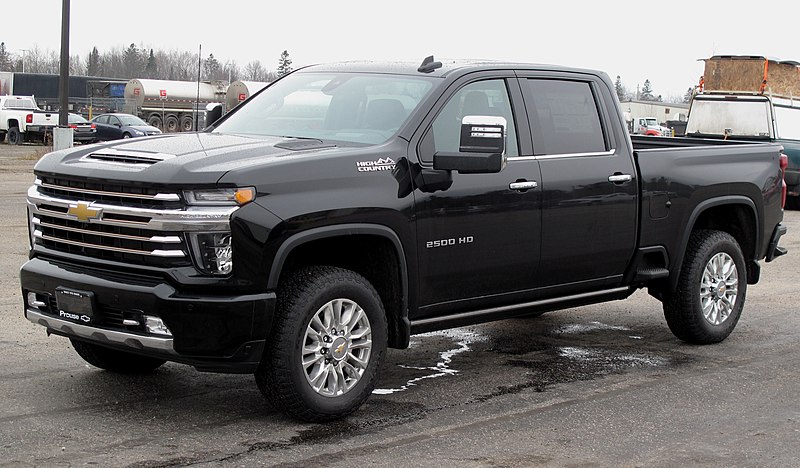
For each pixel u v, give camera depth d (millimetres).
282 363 5508
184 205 5297
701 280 7980
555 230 6879
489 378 6965
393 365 7309
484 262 6488
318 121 6551
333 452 5258
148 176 5336
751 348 8086
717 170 8055
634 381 6957
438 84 6430
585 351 7895
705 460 5281
